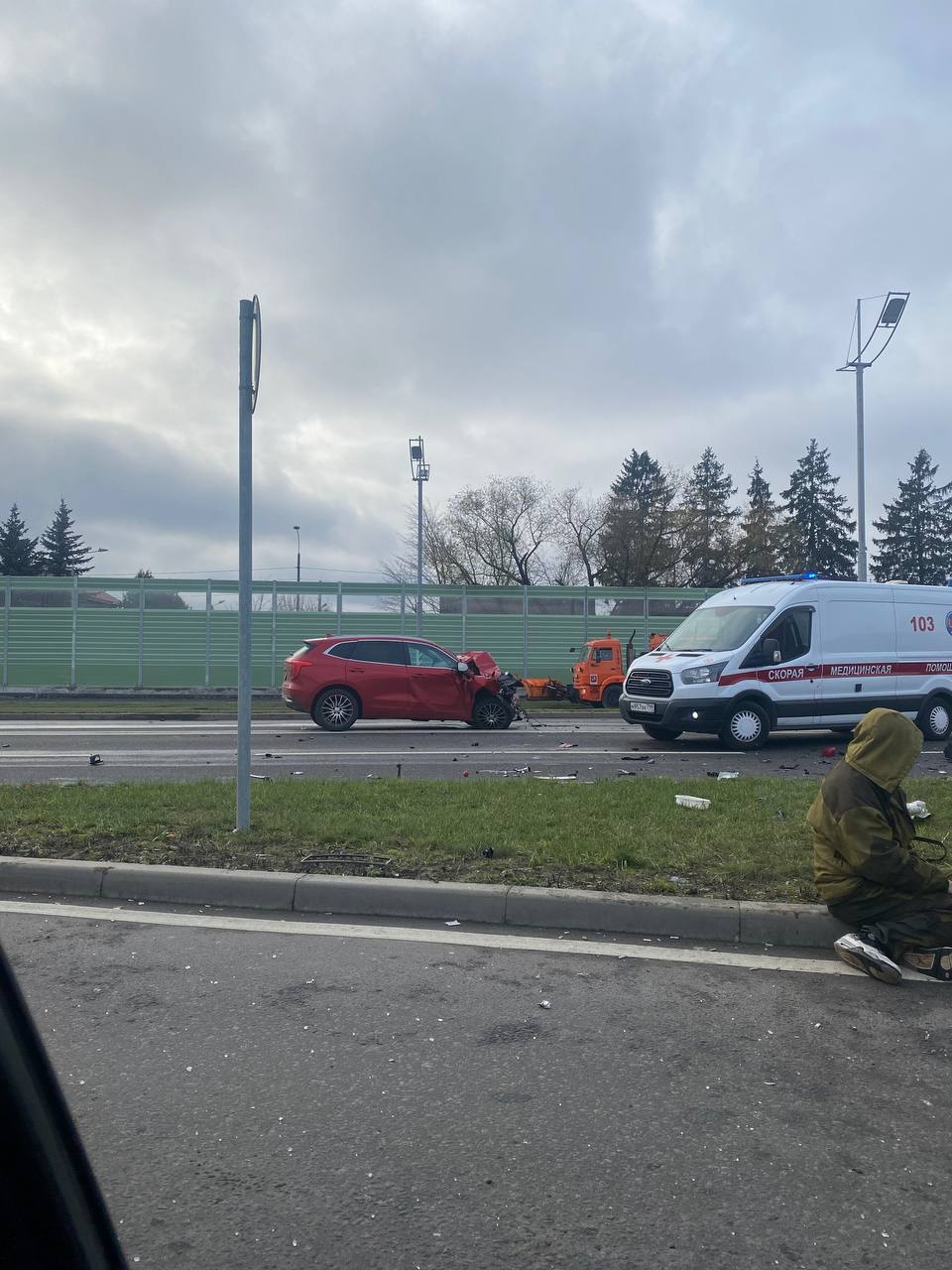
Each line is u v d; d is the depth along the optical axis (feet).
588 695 90.68
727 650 47.21
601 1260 9.02
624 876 19.95
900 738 16.98
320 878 19.66
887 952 16.31
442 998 15.01
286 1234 9.36
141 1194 9.98
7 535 233.14
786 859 20.99
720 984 15.69
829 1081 12.47
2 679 109.50
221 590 111.75
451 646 112.27
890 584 50.96
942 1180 10.34
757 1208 9.81
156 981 15.57
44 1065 8.75
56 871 20.56
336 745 50.06
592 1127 11.32
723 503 234.99
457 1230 9.43
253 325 24.00
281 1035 13.67
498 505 183.62
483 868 20.49
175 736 55.16
